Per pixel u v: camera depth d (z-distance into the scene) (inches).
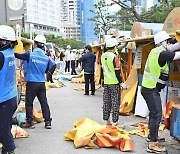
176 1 888.3
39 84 294.0
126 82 391.9
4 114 189.6
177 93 301.6
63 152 233.6
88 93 542.9
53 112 384.5
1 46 190.5
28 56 287.3
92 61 536.1
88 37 3572.8
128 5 1130.0
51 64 301.4
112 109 301.3
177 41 232.7
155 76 231.1
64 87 660.7
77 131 255.4
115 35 515.5
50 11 3376.0
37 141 260.4
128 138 241.9
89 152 233.3
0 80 185.8
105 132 250.2
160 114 234.4
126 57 473.1
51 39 2785.4
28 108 298.2
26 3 2496.3
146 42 364.5
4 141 193.6
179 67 302.0
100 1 1489.9
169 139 267.7
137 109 360.2
